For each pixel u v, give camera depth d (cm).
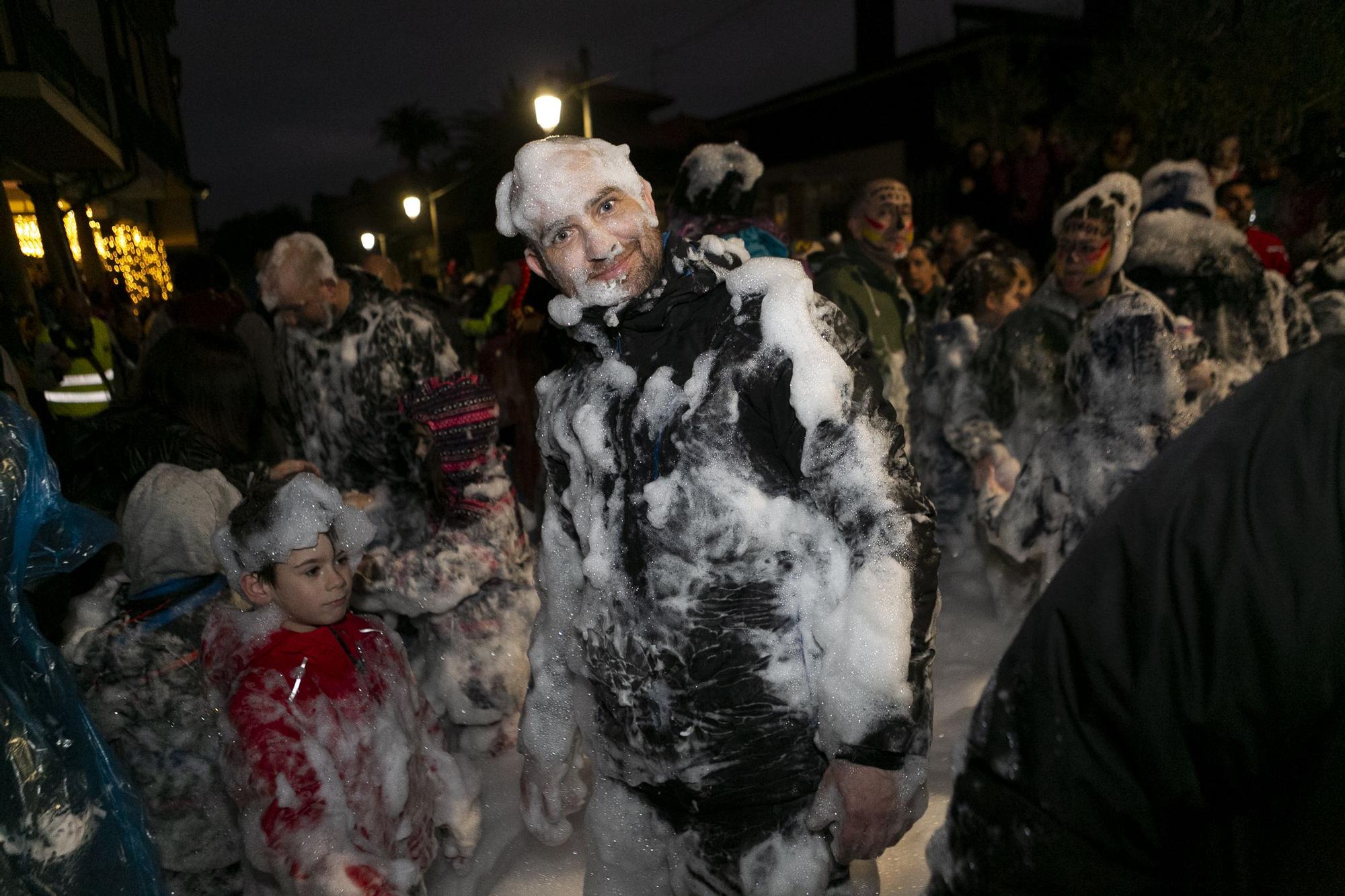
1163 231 354
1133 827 92
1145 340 283
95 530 192
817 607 174
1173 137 668
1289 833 84
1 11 723
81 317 750
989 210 927
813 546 175
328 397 304
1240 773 87
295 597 204
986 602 421
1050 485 316
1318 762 82
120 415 245
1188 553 87
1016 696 97
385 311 301
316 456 315
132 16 1434
